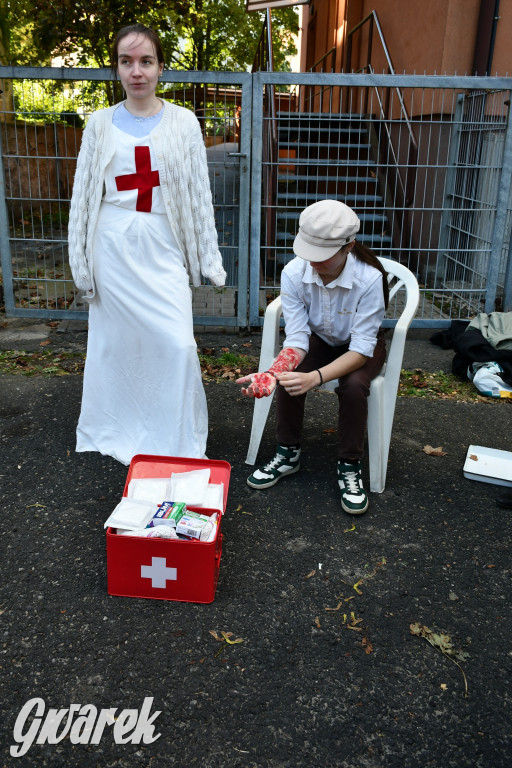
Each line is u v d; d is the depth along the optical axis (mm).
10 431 3760
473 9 6957
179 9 8625
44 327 5871
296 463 3402
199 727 1973
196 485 2666
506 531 2990
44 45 8781
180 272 3225
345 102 11062
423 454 3689
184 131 3041
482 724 2018
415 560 2766
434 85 5246
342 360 2906
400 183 7211
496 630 2398
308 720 2010
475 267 6602
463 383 4770
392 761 1890
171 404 3250
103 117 3053
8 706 2020
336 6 12820
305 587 2578
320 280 2920
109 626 2344
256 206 5434
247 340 5676
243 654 2244
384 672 2197
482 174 6480
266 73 5121
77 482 3248
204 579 2422
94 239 3162
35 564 2654
